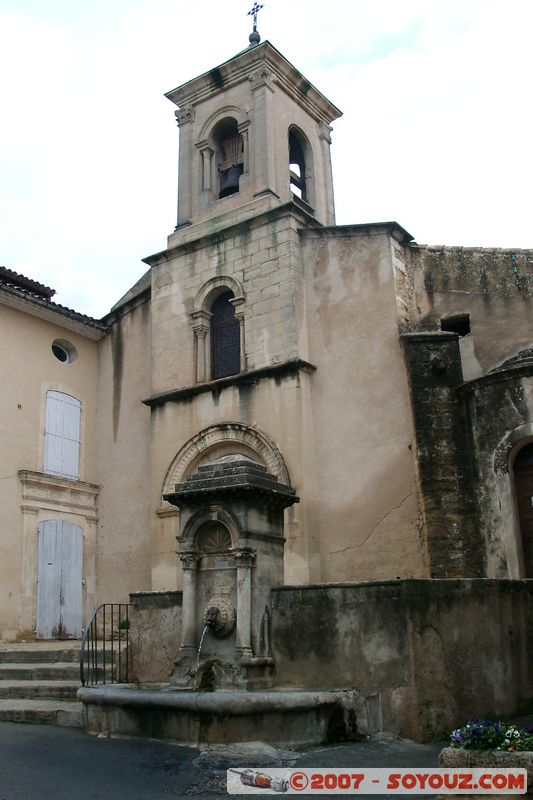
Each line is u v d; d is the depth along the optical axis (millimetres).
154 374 19656
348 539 16109
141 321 21094
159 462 18859
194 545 10242
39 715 10281
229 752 8219
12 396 18938
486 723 7152
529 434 14227
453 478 15008
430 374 15797
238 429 17625
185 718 8727
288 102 21000
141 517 19594
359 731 8977
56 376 20344
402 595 9180
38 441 19344
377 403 16484
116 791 7148
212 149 21000
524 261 17281
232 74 20625
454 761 6695
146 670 10594
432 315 17719
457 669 9320
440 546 14688
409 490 15625
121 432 20672
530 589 10969
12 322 19375
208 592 10109
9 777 7617
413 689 8867
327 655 9508
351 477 16406
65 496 19672
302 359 17234
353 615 9461
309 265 18172
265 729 8492
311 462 16844
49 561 18812
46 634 18281
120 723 9273
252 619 9711
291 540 16250
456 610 9570
